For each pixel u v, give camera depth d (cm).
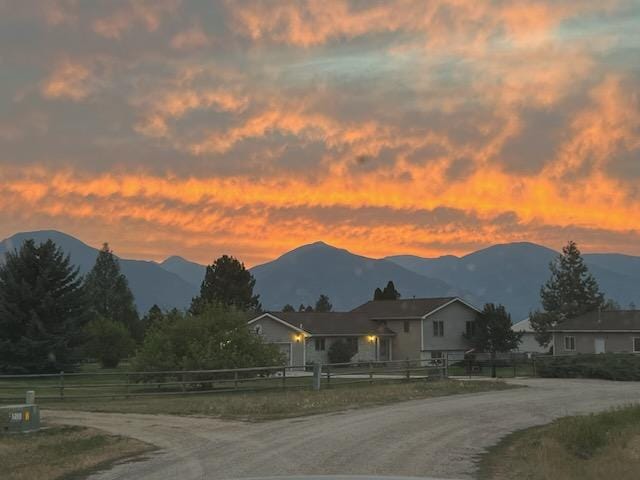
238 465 1242
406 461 1279
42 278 4444
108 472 1210
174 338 3017
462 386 2888
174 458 1335
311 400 2320
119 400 2534
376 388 2784
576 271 7025
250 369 2833
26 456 1413
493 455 1362
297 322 6131
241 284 6762
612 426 1744
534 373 4012
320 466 1223
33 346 4238
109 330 5244
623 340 5400
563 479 1131
